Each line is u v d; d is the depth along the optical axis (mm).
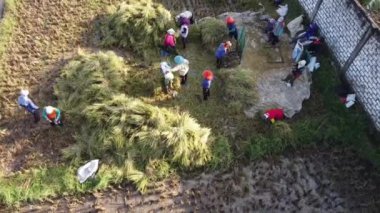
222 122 12320
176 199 10859
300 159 11562
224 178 11211
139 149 11391
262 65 13523
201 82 13273
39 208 10688
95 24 14883
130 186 11055
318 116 12359
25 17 15039
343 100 12352
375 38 11109
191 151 11266
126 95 12859
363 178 11164
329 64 13297
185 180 11172
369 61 11492
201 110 12602
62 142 11922
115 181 11016
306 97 12719
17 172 11289
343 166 11406
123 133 11508
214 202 10797
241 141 11875
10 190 10828
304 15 14625
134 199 10852
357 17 11648
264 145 11625
